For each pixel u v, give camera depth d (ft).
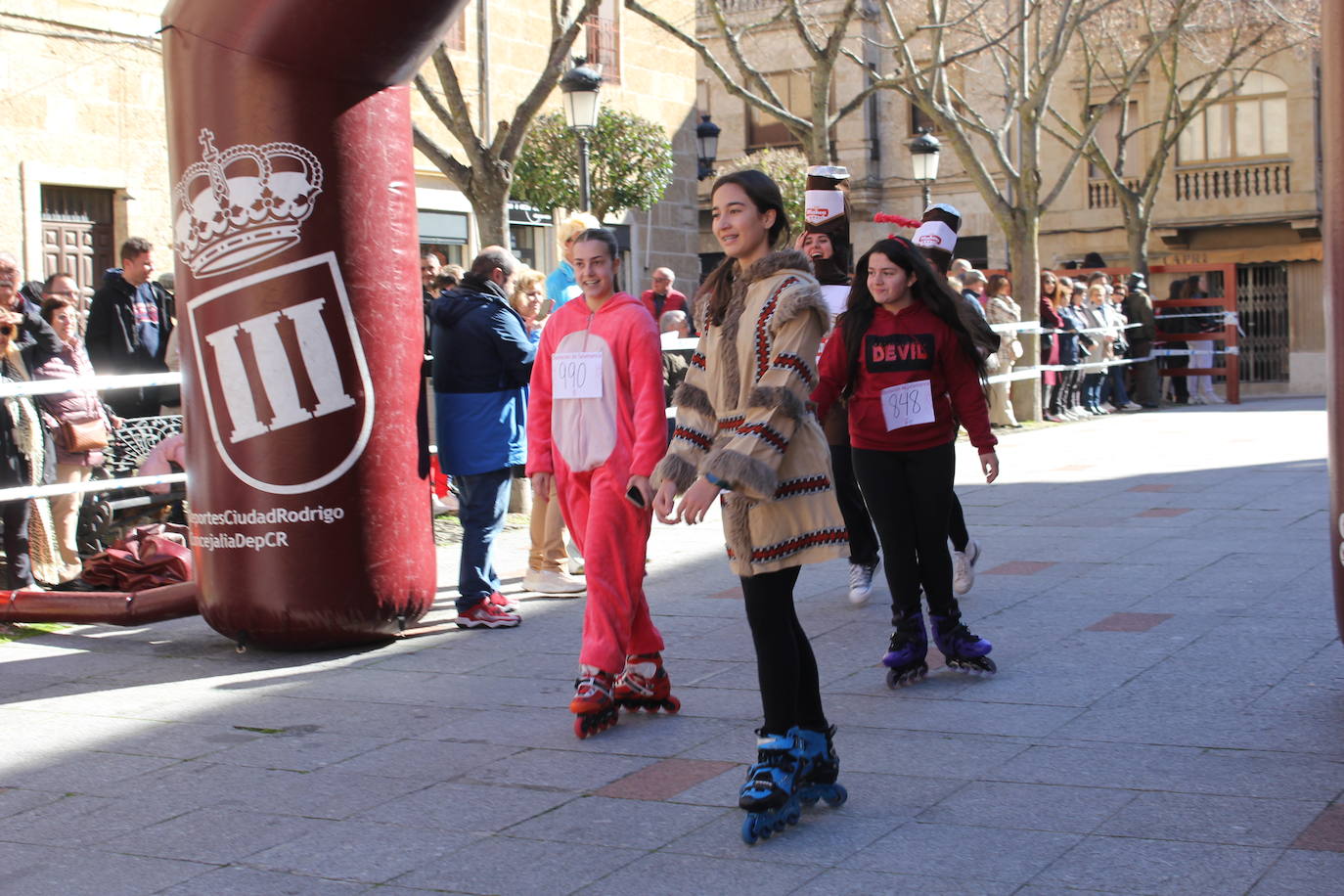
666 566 28.73
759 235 14.01
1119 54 83.05
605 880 12.48
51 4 44.93
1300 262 102.06
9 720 18.42
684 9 72.18
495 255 23.61
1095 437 51.24
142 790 15.47
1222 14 86.07
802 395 13.12
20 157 44.19
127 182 47.47
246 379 20.88
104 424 28.35
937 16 63.21
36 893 12.66
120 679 20.59
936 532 18.66
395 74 21.29
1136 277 68.08
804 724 13.80
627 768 15.75
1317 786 13.97
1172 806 13.61
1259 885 11.63
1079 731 16.24
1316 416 57.88
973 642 18.76
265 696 19.39
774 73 111.75
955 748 15.84
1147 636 20.56
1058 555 27.58
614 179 59.62
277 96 20.56
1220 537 28.66
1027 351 58.39
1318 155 98.58
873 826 13.52
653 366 17.43
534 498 26.68
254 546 21.12
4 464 25.73
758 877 12.39
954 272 54.39
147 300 32.35
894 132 111.96
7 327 26.03
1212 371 70.03
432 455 34.76
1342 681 17.72
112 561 25.86
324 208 20.80
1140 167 104.47
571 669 20.52
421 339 22.15
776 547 13.34
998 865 12.37
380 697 19.17
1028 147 58.85
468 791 15.08
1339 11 15.72
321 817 14.43
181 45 20.97
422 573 21.98
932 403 18.51
